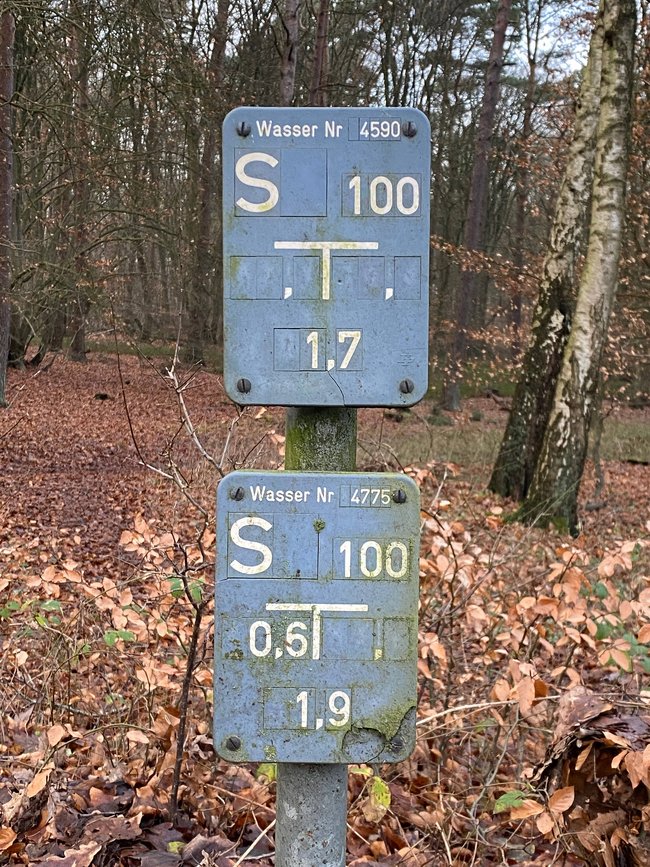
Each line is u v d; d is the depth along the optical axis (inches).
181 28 535.8
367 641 66.0
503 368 548.7
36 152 554.3
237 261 65.1
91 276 499.8
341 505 65.2
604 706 96.3
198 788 108.9
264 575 65.5
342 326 65.6
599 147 334.0
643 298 454.0
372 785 104.6
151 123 556.1
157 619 126.8
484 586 145.9
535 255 548.7
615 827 91.0
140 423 511.5
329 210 64.9
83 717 131.0
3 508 325.1
